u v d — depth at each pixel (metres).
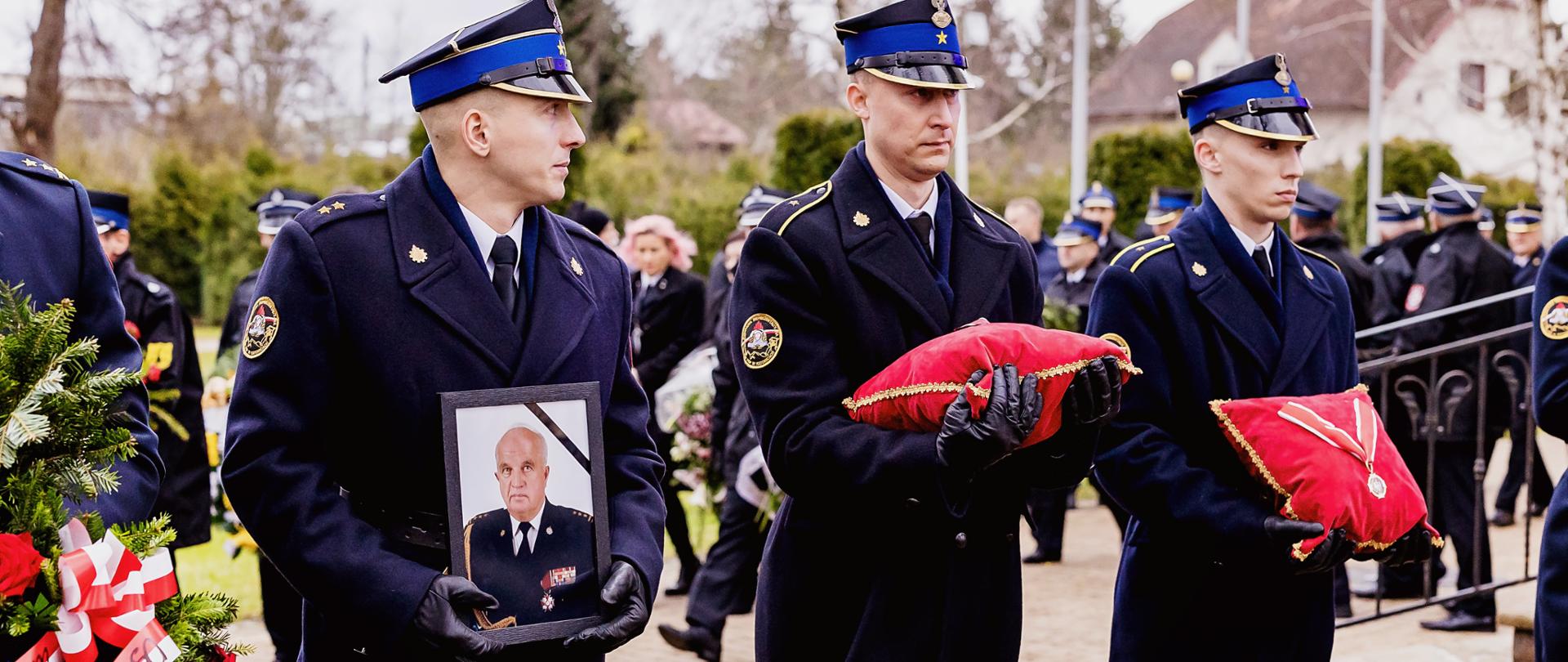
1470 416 6.73
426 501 2.64
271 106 31.56
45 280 2.62
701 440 6.64
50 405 2.11
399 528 2.64
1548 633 3.38
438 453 2.62
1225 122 3.53
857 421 3.05
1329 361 3.58
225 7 25.72
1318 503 3.18
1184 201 10.20
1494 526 8.86
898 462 2.88
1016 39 35.66
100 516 2.25
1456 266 7.37
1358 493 3.18
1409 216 8.71
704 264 21.55
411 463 2.63
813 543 3.27
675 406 6.90
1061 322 8.38
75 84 21.86
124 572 2.14
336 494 2.63
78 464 2.16
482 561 2.53
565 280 2.79
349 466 2.70
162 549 2.28
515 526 2.56
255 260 25.47
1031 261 3.39
